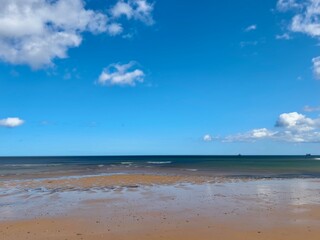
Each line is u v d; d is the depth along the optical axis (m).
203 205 18.16
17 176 38.22
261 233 12.41
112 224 13.91
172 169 53.69
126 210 16.83
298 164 74.62
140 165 72.38
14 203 19.11
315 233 12.37
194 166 65.31
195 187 26.66
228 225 13.60
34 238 12.02
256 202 19.14
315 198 20.64
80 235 12.34
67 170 52.00
